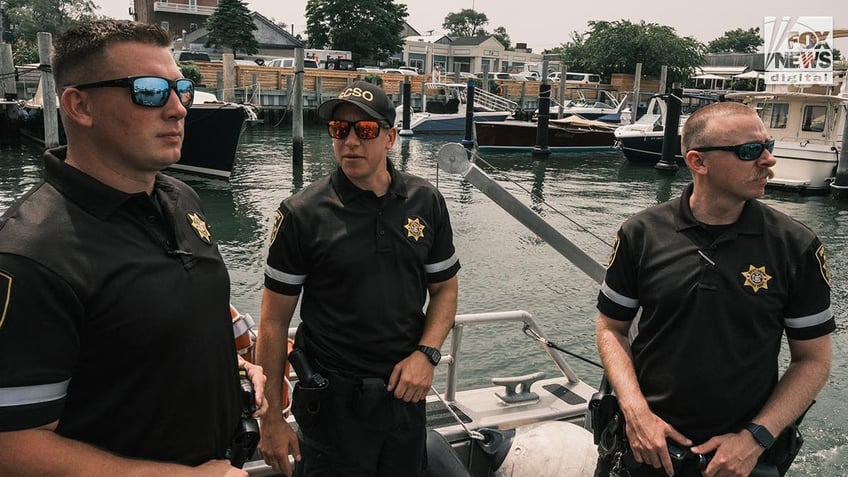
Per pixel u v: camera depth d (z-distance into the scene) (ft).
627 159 73.10
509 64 233.35
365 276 6.61
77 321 4.00
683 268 6.22
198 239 4.79
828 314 6.18
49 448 3.86
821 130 52.65
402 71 135.13
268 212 41.29
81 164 4.36
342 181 6.77
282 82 104.78
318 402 6.65
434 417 9.33
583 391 10.40
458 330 9.57
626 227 6.75
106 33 4.25
